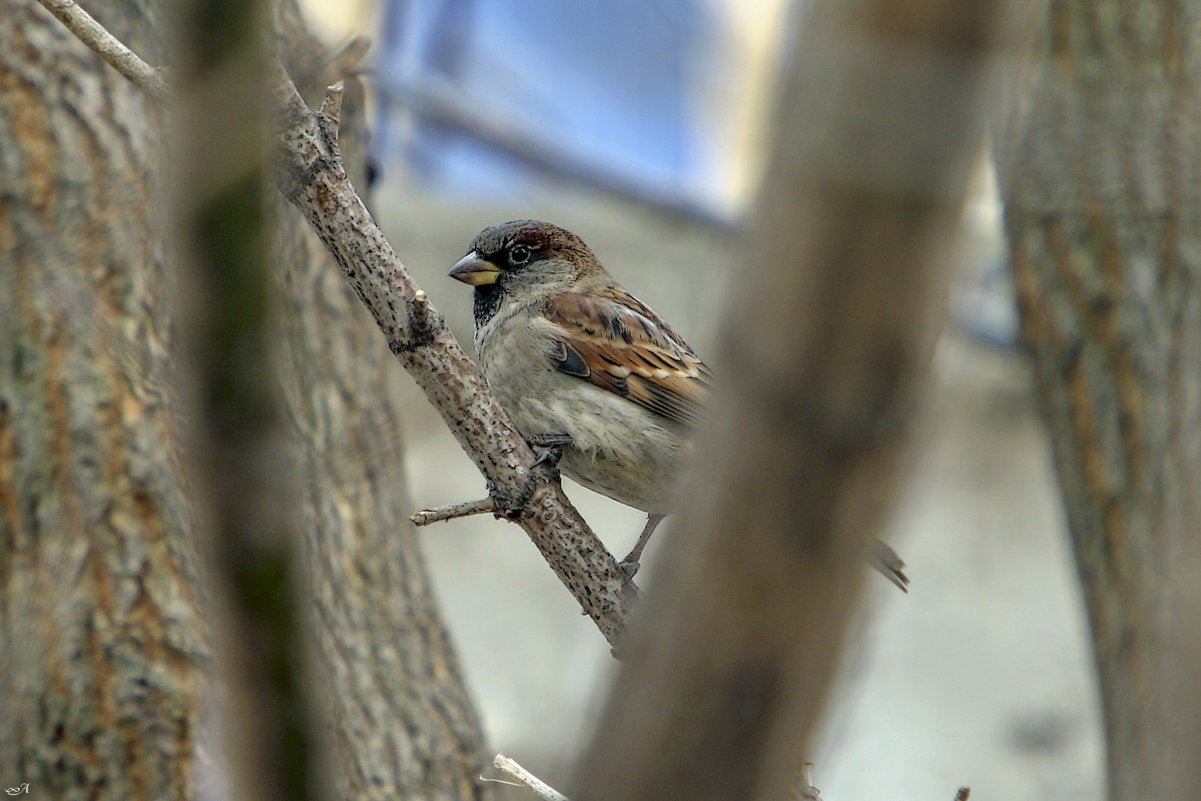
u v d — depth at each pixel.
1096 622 8.75
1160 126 8.19
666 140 17.64
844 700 17.92
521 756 17.86
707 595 2.83
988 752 19.31
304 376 9.41
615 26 17.23
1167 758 4.13
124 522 8.45
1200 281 8.41
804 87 2.62
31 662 8.24
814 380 2.69
